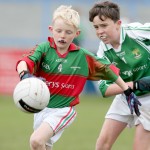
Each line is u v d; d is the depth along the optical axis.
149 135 21.42
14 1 58.50
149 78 21.14
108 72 19.94
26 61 18.98
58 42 19.28
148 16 57.31
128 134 36.00
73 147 30.36
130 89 20.05
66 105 19.80
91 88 56.16
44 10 57.91
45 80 19.53
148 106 21.41
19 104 18.44
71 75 19.67
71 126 38.22
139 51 21.22
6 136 33.88
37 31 58.22
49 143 19.80
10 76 54.16
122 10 57.22
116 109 22.05
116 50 21.23
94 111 45.66
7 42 58.62
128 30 21.20
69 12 19.23
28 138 33.31
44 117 19.72
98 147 22.09
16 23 58.59
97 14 20.34
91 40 54.84
